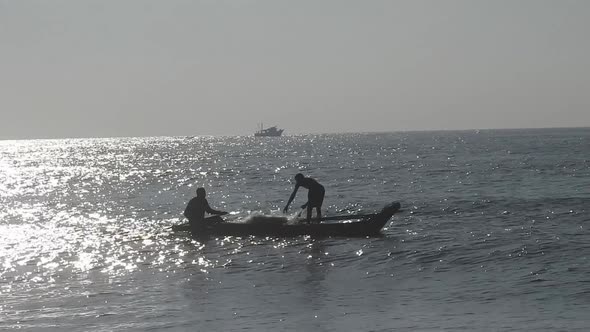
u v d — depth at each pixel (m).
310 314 26.55
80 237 50.81
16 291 32.16
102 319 26.53
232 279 33.94
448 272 33.88
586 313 25.36
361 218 48.66
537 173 112.81
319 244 44.16
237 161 188.12
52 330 25.17
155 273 36.03
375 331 23.95
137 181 118.75
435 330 23.84
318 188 49.03
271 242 45.59
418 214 60.12
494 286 30.30
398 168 137.88
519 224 51.41
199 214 50.38
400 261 37.22
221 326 25.14
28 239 50.38
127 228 55.72
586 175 105.88
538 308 26.34
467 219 55.62
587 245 40.28
